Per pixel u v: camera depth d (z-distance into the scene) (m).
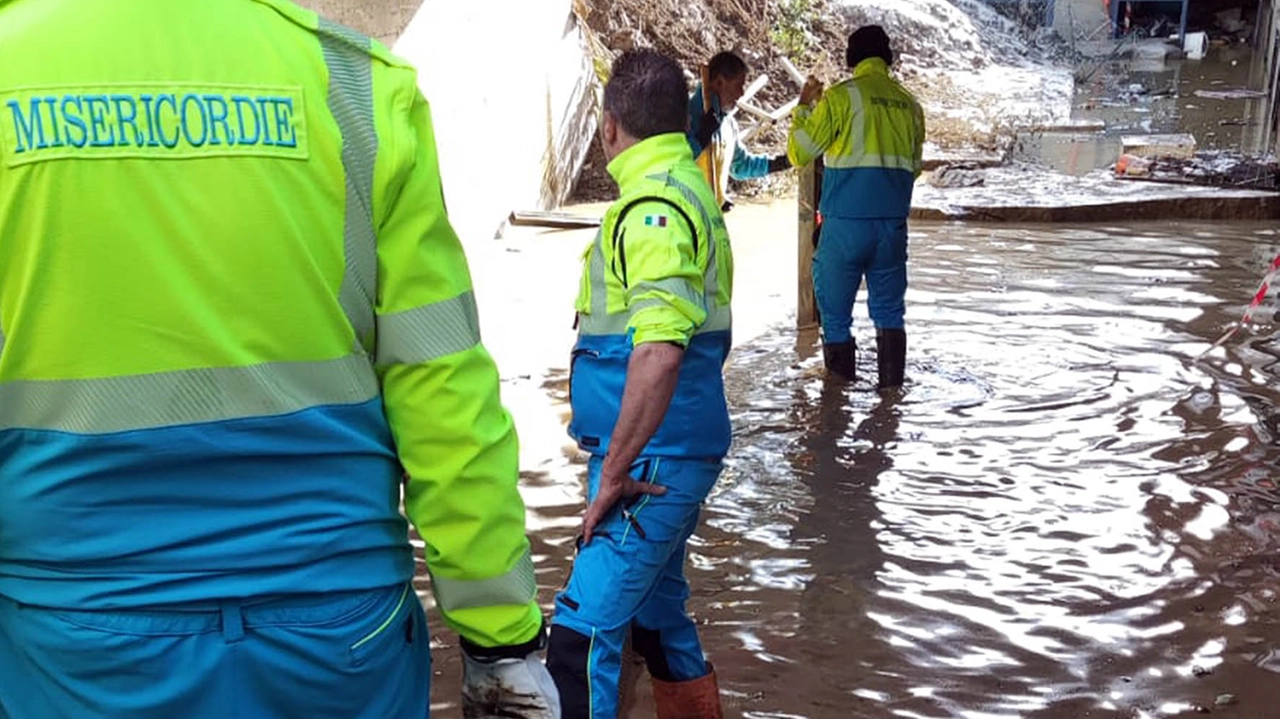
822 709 3.95
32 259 1.65
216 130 1.69
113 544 1.73
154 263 1.68
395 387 1.89
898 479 5.85
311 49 1.78
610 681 3.26
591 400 3.49
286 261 1.73
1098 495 5.60
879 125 6.80
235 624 1.76
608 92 3.45
